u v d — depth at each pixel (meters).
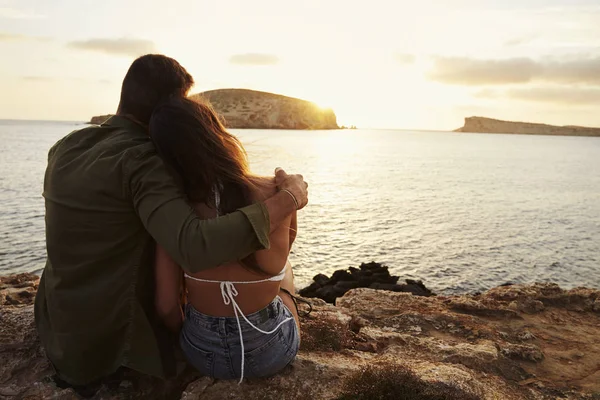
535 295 5.44
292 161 105.75
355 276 19.52
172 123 2.30
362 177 78.12
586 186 72.56
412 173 87.75
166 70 2.54
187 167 2.31
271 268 2.53
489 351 3.91
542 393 3.49
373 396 2.92
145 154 2.35
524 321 4.91
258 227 2.26
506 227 38.28
